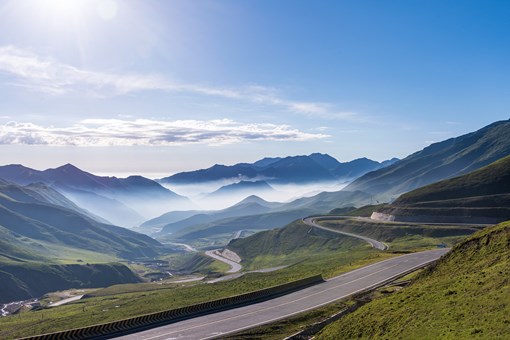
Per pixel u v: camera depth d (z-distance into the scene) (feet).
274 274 553.64
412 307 178.91
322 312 248.52
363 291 285.02
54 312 594.65
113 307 471.21
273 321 233.96
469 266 211.41
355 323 195.21
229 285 468.34
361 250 647.97
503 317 134.72
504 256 199.11
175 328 223.71
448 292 178.91
